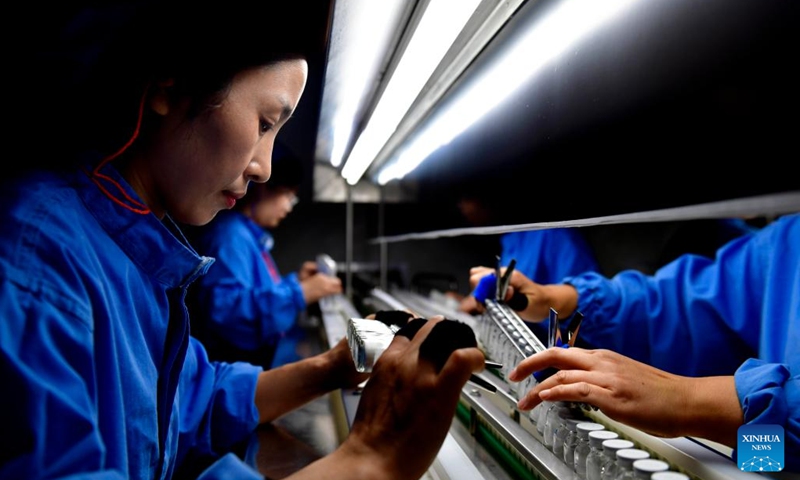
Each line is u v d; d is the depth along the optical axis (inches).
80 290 21.5
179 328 31.0
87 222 25.2
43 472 18.1
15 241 20.3
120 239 27.0
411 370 22.3
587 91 31.8
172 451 34.9
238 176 28.6
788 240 46.3
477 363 21.5
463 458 39.2
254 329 93.7
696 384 31.4
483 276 64.1
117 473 20.4
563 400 30.7
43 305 19.6
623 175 27.7
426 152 79.1
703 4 21.6
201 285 93.4
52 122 26.5
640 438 31.8
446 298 114.8
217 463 21.7
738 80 19.3
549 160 37.4
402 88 51.8
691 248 97.1
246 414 45.5
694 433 29.5
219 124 26.5
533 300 59.9
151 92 25.9
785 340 41.7
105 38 25.5
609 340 62.6
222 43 25.3
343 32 40.2
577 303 62.9
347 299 143.9
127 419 24.5
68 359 19.9
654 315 63.3
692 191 21.9
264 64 26.6
